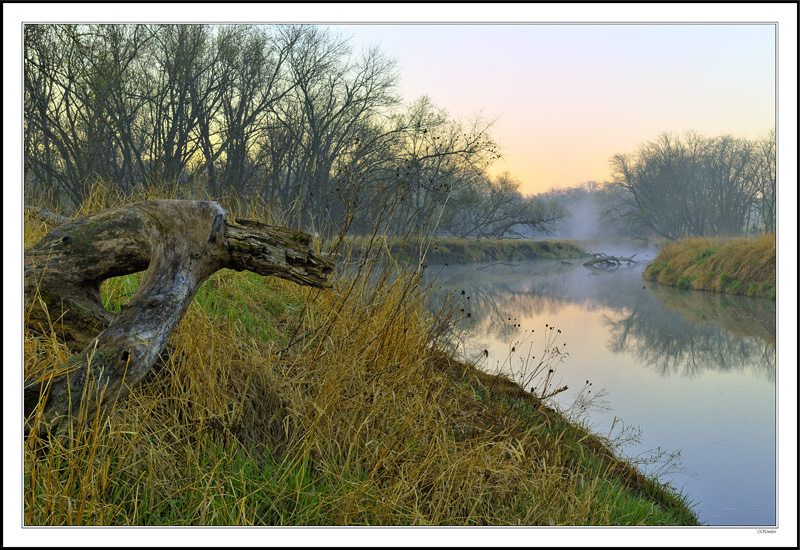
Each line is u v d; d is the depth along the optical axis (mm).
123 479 2326
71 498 2080
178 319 2545
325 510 2492
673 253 24953
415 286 4402
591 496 3189
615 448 4828
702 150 38531
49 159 18766
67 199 6762
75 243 2729
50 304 2730
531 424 4477
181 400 2627
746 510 3982
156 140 22062
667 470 4664
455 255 32125
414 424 3227
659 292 20000
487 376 5258
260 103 24594
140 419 2523
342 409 3098
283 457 2754
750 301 17094
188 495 2330
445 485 2828
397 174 5043
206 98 22625
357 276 4324
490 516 2844
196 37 21141
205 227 2748
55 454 2160
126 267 2834
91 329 2773
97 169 17859
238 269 2877
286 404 3043
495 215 41688
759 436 5457
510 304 15992
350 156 24656
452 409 3662
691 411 6312
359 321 3920
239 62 22562
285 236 2881
